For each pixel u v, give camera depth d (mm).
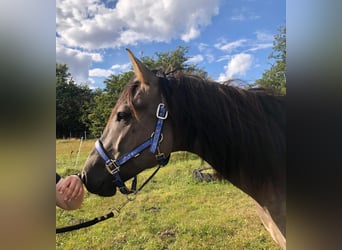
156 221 3279
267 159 1295
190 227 3080
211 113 1306
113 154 1320
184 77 1363
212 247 2699
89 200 4000
